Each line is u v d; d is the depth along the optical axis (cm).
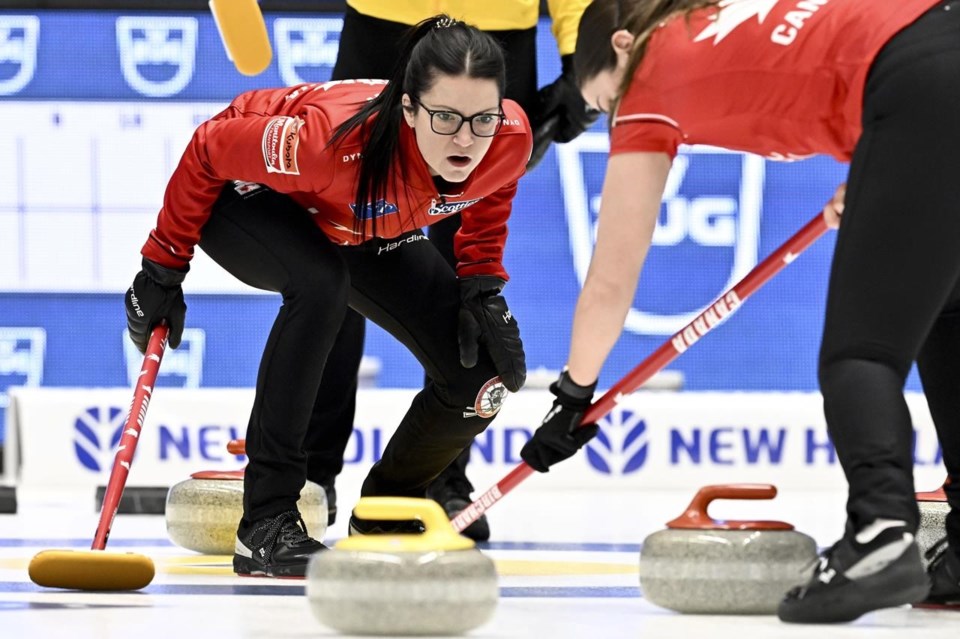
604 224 724
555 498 1750
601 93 756
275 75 1930
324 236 955
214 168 926
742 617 726
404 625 658
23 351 1944
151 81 1944
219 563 1030
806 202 1956
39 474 1877
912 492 664
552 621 723
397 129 888
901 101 672
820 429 1886
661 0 718
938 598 786
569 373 759
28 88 1936
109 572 845
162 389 1856
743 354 1967
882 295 674
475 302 1018
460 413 1038
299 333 931
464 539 680
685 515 762
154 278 971
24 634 676
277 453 942
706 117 708
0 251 1936
